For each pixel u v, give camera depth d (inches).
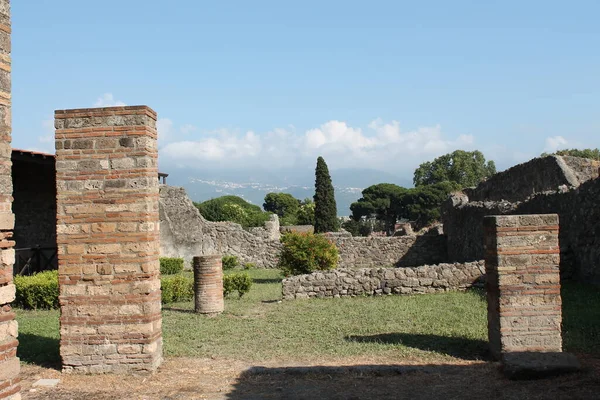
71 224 312.2
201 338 393.1
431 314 451.5
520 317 305.9
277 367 309.3
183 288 621.6
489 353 326.3
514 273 307.6
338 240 1119.0
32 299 561.0
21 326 453.7
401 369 295.9
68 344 309.1
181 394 268.8
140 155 310.7
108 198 311.1
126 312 308.2
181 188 1172.5
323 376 291.3
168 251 1147.3
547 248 308.0
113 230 310.5
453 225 1045.8
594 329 359.9
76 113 313.6
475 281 581.3
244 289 627.2
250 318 475.8
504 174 1005.8
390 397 254.4
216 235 1167.6
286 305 542.9
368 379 284.2
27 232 866.8
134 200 310.5
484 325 399.5
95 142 312.7
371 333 392.2
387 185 2672.2
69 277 311.3
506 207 775.1
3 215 185.3
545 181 821.9
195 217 1165.7
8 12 191.0
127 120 311.7
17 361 190.5
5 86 188.5
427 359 320.2
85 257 311.0
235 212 2011.6
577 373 269.3
